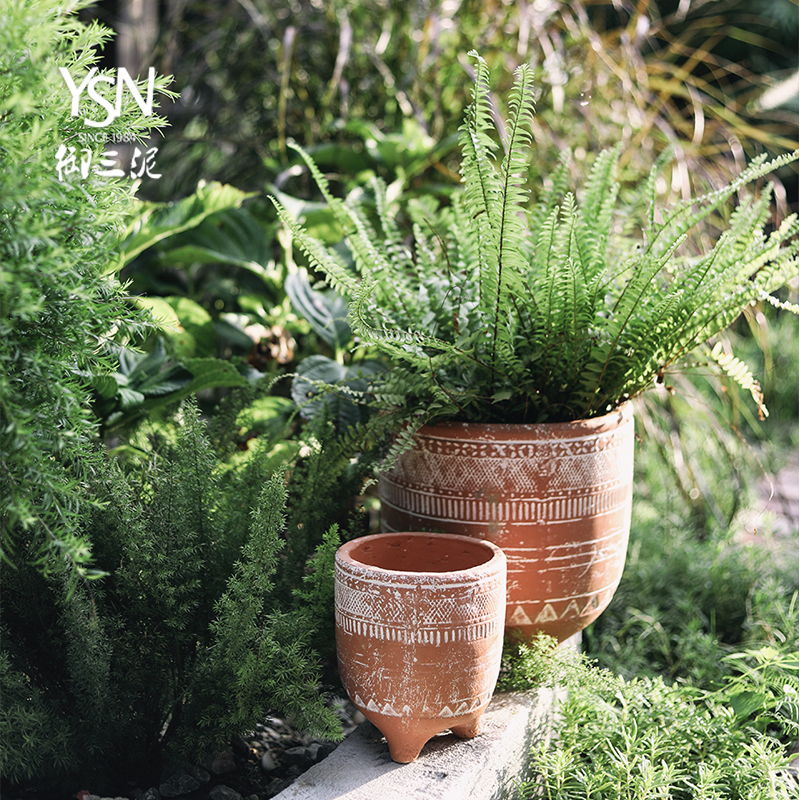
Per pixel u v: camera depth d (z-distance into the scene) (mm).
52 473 734
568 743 1065
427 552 1024
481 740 997
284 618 949
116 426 1298
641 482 2320
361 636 904
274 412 1402
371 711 919
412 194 1918
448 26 2068
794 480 2791
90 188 751
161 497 973
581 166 2037
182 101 2170
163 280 1989
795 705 1152
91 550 938
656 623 1539
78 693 908
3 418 705
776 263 1113
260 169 2137
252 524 935
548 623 1090
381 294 1135
